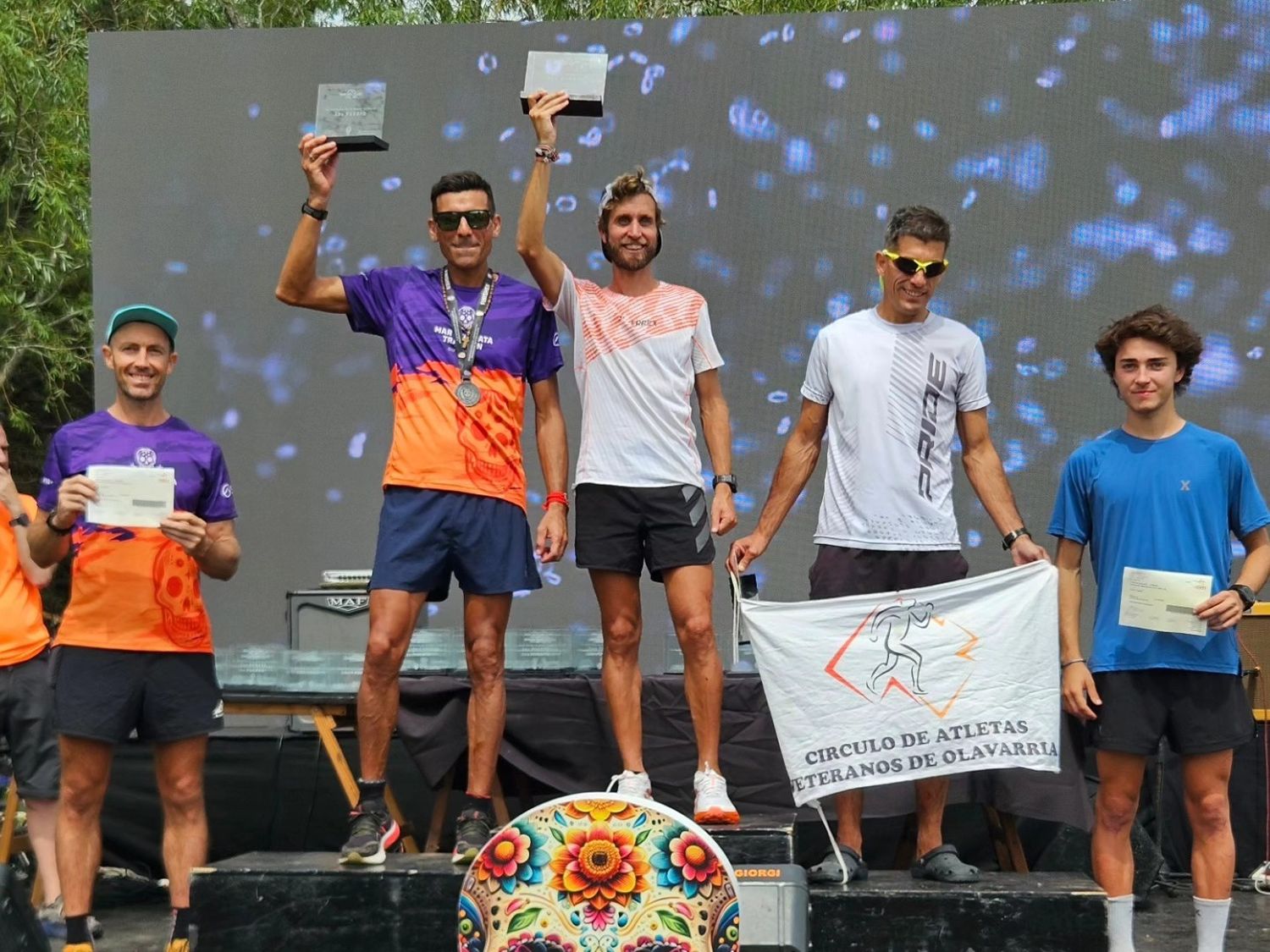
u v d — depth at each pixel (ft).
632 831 8.14
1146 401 11.68
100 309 19.33
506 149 18.92
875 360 12.12
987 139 18.24
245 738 16.47
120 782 16.29
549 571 18.44
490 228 12.22
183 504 12.16
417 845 15.14
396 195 19.03
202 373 19.24
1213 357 17.83
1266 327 17.76
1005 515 12.25
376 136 12.15
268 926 11.30
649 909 7.98
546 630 15.96
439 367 12.02
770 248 18.56
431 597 12.18
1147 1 17.98
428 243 19.02
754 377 18.52
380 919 11.23
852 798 11.99
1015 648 11.66
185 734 12.14
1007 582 11.77
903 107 18.37
